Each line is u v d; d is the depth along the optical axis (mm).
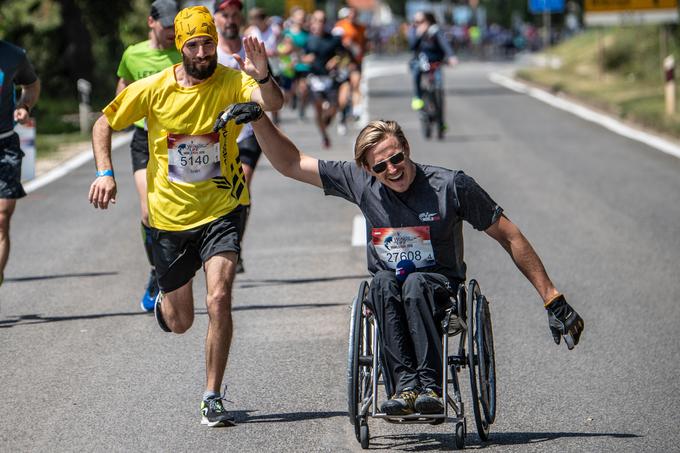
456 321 13977
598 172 39500
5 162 20266
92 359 18094
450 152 45844
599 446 13875
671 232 28500
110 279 24406
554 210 31859
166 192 15328
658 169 40031
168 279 15664
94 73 85750
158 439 14336
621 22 71188
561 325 14039
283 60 63312
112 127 15461
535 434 14398
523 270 14102
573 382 16656
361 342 13977
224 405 15742
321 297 22234
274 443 14109
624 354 18094
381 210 13977
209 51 14812
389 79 101562
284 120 63562
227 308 14852
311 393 16203
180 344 18953
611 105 64062
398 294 13648
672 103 56094
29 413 15445
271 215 32312
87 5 84250
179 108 15125
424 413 13203
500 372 17234
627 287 22812
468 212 13859
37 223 32000
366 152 13672
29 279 24578
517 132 53844
